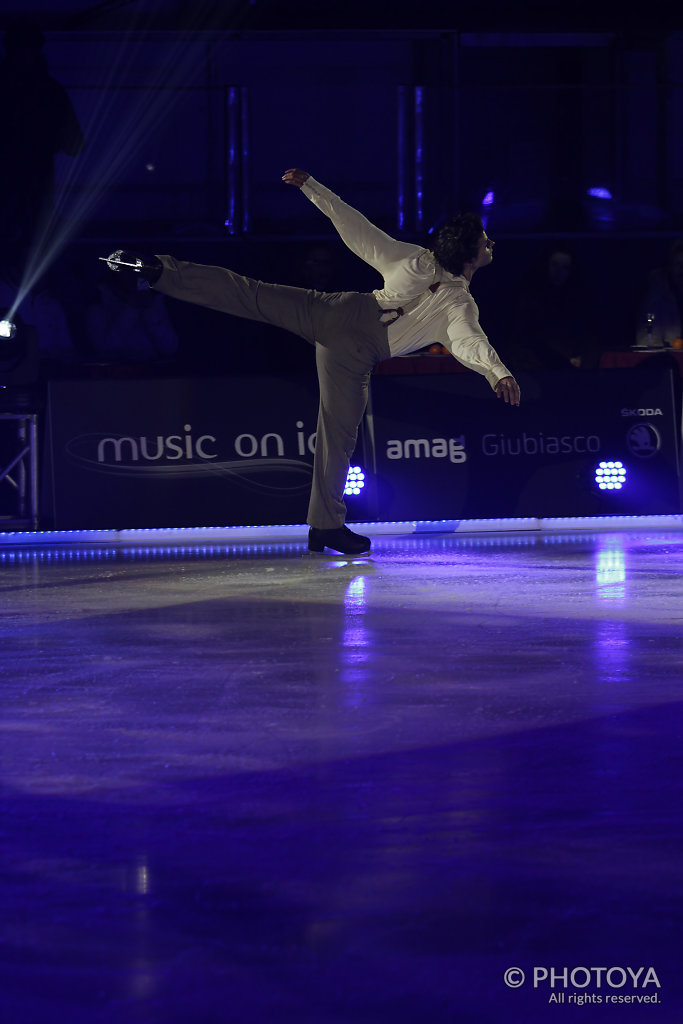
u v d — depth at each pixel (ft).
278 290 28.37
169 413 34.73
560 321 40.32
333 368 28.91
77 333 43.78
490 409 35.78
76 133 43.39
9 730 14.37
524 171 46.65
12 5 47.24
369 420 35.45
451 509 35.42
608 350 41.52
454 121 45.65
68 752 13.44
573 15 49.85
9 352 34.45
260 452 34.91
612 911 9.23
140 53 44.68
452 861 10.23
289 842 10.68
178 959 8.52
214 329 45.37
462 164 46.29
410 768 12.76
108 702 15.69
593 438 36.04
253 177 45.24
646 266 48.83
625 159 47.09
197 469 34.68
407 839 10.74
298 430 35.01
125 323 41.93
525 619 21.45
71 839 10.79
